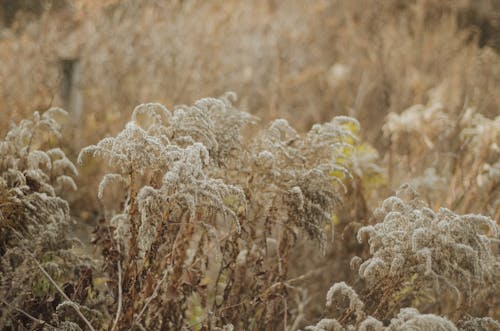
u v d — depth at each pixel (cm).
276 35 662
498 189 321
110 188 363
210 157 217
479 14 844
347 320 209
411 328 167
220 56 569
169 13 565
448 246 186
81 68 480
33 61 439
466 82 546
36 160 225
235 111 238
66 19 500
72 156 382
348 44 709
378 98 539
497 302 259
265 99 515
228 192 193
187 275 212
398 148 413
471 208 307
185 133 208
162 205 189
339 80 590
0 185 215
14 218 220
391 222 200
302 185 225
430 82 609
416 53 669
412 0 848
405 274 194
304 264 305
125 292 203
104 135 403
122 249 222
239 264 240
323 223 228
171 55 495
